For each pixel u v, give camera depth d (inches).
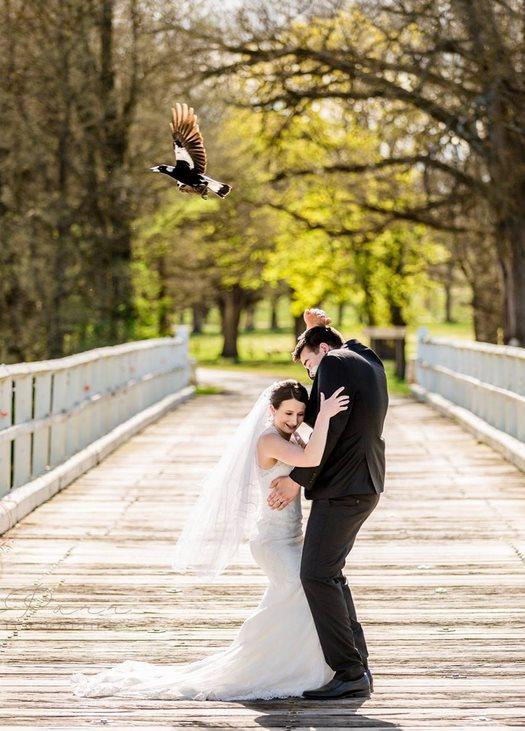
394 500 853.8
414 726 389.1
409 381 1968.5
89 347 2023.9
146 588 585.0
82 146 2062.0
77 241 2030.0
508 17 1734.7
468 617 530.6
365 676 422.9
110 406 1195.9
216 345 5610.2
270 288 4394.7
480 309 2768.2
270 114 2154.3
